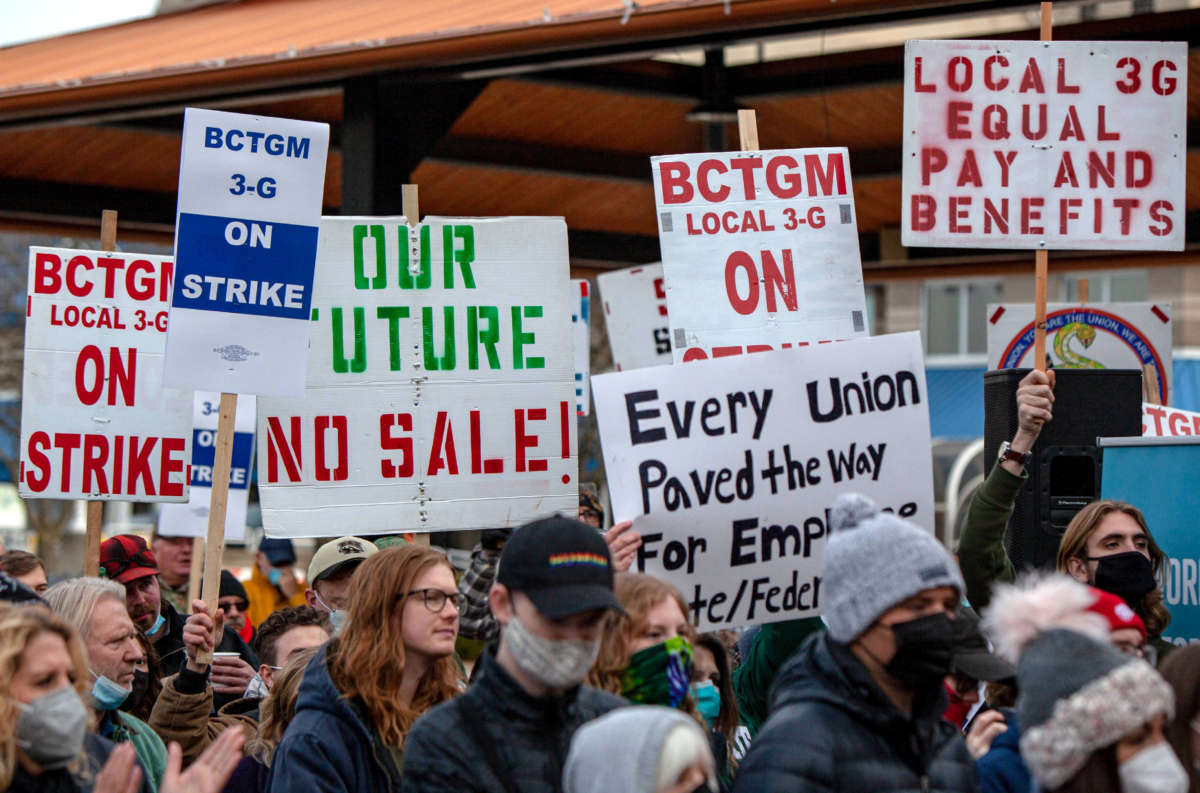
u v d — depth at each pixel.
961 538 6.18
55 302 7.47
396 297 6.88
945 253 14.52
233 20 12.24
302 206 6.43
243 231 6.38
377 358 6.84
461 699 4.11
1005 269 14.61
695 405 5.63
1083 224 6.68
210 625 5.77
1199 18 10.45
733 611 5.60
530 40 8.83
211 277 6.33
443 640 4.94
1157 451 6.95
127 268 7.54
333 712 4.87
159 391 7.53
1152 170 6.71
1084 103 6.72
